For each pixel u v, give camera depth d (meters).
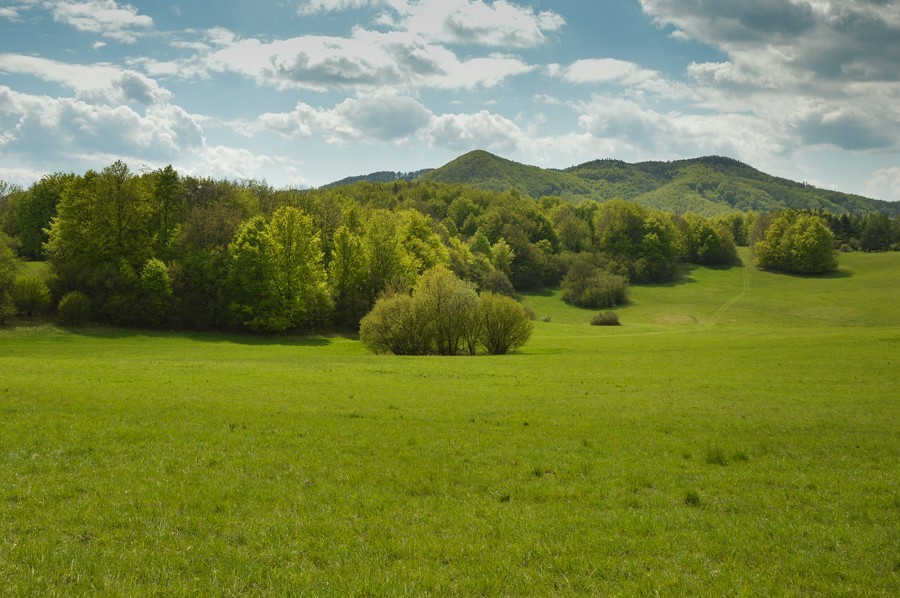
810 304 134.75
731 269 173.00
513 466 16.00
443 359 57.16
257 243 86.00
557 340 83.56
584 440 19.17
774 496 13.62
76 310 75.81
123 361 47.88
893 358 50.50
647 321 129.88
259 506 12.23
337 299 95.38
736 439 20.08
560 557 9.86
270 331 88.06
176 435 18.53
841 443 19.67
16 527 10.59
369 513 12.01
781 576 9.35
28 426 18.78
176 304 83.50
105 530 10.62
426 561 9.69
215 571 9.02
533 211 183.88
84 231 80.88
